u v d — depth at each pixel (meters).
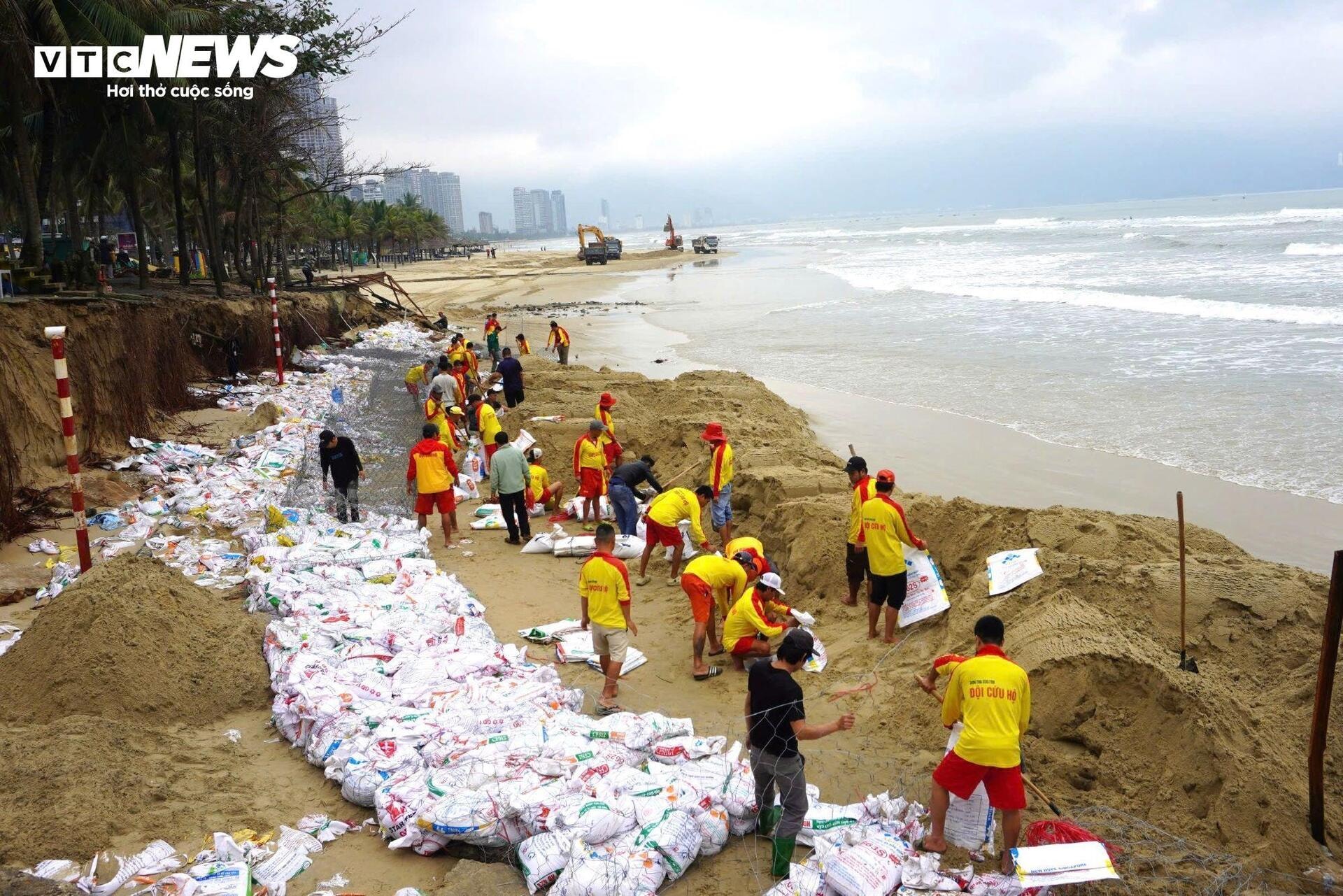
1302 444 14.72
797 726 5.12
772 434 16.03
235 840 5.48
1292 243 53.78
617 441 15.95
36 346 14.80
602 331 37.03
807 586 9.65
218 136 32.22
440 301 54.69
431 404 15.38
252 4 30.48
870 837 5.29
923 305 37.81
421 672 7.38
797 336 31.42
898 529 7.79
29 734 6.14
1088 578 7.34
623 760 6.19
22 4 21.00
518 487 11.83
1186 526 9.37
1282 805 5.26
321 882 5.22
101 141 30.61
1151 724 5.80
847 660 8.00
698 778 5.88
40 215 26.28
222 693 7.33
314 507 12.33
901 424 18.03
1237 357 21.69
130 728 6.51
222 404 20.61
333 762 6.24
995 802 5.09
